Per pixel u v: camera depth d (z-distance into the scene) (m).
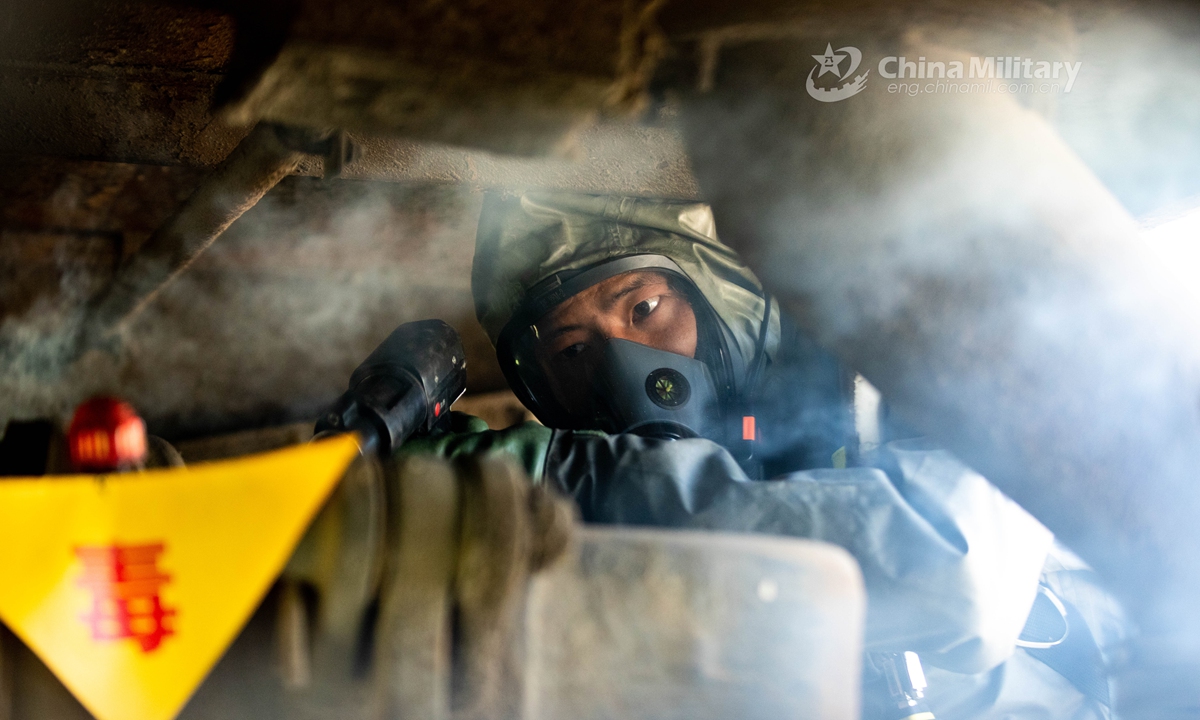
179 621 0.56
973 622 1.06
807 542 0.68
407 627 0.57
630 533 0.67
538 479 1.22
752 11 0.73
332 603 0.57
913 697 1.25
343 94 0.69
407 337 1.41
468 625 0.58
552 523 0.60
